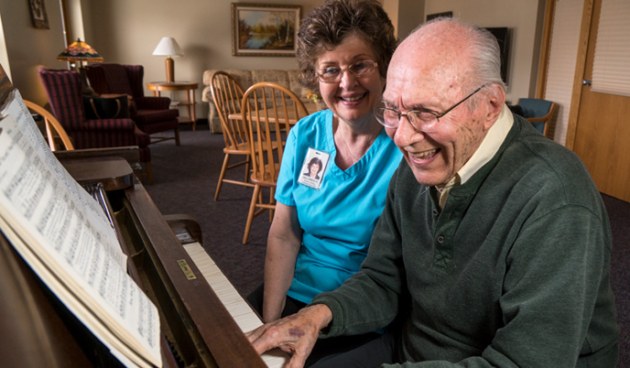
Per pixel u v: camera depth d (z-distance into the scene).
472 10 5.71
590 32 3.94
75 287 0.42
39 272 0.41
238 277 2.32
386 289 1.00
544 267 0.65
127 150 1.30
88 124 3.73
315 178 1.19
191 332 0.59
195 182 4.09
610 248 0.74
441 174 0.74
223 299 0.95
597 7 3.84
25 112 0.74
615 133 3.72
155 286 0.76
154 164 4.77
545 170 0.69
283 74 7.53
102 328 0.42
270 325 0.82
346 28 1.02
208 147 5.72
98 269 0.48
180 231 1.23
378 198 1.12
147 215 0.97
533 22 4.70
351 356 0.97
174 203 3.49
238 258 2.54
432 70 0.66
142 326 0.47
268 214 3.26
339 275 1.18
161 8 7.14
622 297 2.18
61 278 0.41
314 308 0.88
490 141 0.73
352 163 1.17
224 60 7.61
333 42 1.02
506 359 0.67
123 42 7.07
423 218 0.88
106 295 0.45
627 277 2.37
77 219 0.54
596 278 0.66
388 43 1.06
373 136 1.12
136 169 1.29
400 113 0.70
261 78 7.39
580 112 4.11
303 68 1.19
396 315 1.01
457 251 0.80
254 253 2.62
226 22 7.48
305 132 1.23
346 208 1.15
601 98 3.85
